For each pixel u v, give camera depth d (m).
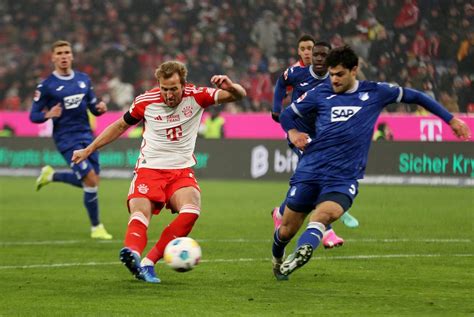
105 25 85.00
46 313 17.77
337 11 75.25
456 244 30.94
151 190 21.88
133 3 84.94
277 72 76.06
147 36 83.00
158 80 21.59
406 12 72.69
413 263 25.89
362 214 42.31
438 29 71.75
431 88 69.81
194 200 21.94
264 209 44.88
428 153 59.88
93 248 30.47
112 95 79.19
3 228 37.22
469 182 58.78
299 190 21.12
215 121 68.94
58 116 34.12
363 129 20.86
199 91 22.03
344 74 20.69
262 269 24.66
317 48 27.73
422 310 17.98
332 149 20.78
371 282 22.14
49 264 26.05
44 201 51.53
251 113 68.62
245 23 79.88
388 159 60.75
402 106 66.81
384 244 30.92
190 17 83.12
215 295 20.03
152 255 21.95
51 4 86.62
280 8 78.50
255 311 17.92
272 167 64.25
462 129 20.94
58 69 35.03
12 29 85.81
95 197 34.12
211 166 65.75
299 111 21.22
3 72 83.38
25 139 70.94
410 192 55.03
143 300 19.36
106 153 68.25
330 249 29.39
